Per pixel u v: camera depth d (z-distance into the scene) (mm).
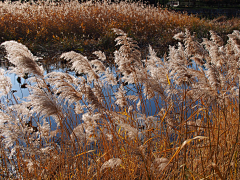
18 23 15125
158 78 3475
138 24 16031
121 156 3393
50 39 14250
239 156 3096
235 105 3531
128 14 17000
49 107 2715
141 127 3891
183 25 17094
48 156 3381
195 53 4141
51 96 2881
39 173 3303
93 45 13422
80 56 3408
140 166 3439
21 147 2986
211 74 2846
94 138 3359
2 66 10336
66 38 13320
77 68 3459
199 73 2984
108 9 18328
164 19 17703
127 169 3336
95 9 18156
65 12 16406
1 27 14492
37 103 2709
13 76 8945
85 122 3256
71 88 3049
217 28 17047
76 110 3641
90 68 3451
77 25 15359
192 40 4117
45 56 11969
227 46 4512
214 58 4133
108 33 13844
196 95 3051
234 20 20500
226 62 4047
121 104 3727
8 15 15789
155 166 2490
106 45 13266
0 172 3385
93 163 3711
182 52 4145
